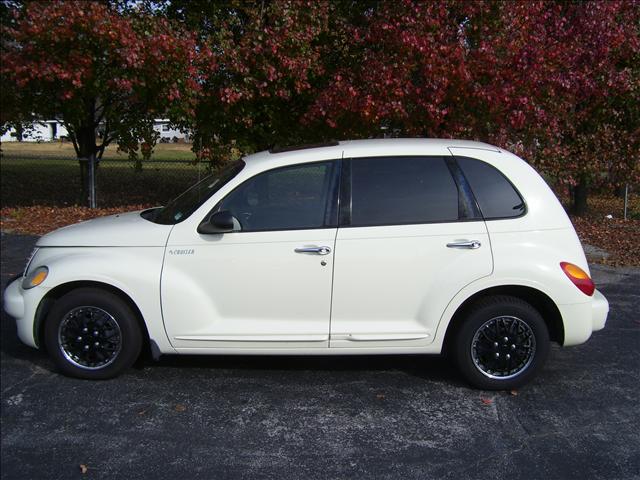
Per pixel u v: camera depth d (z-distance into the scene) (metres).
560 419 4.12
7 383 4.60
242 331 4.44
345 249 4.37
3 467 3.51
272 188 4.51
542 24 8.95
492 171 4.53
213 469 3.51
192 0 10.27
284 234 4.41
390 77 8.51
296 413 4.19
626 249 9.39
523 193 4.50
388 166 4.53
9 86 9.81
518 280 4.35
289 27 9.09
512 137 9.05
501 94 8.35
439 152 4.56
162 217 4.80
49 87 10.16
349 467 3.54
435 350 4.48
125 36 8.48
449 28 8.56
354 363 5.06
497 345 4.45
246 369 4.92
